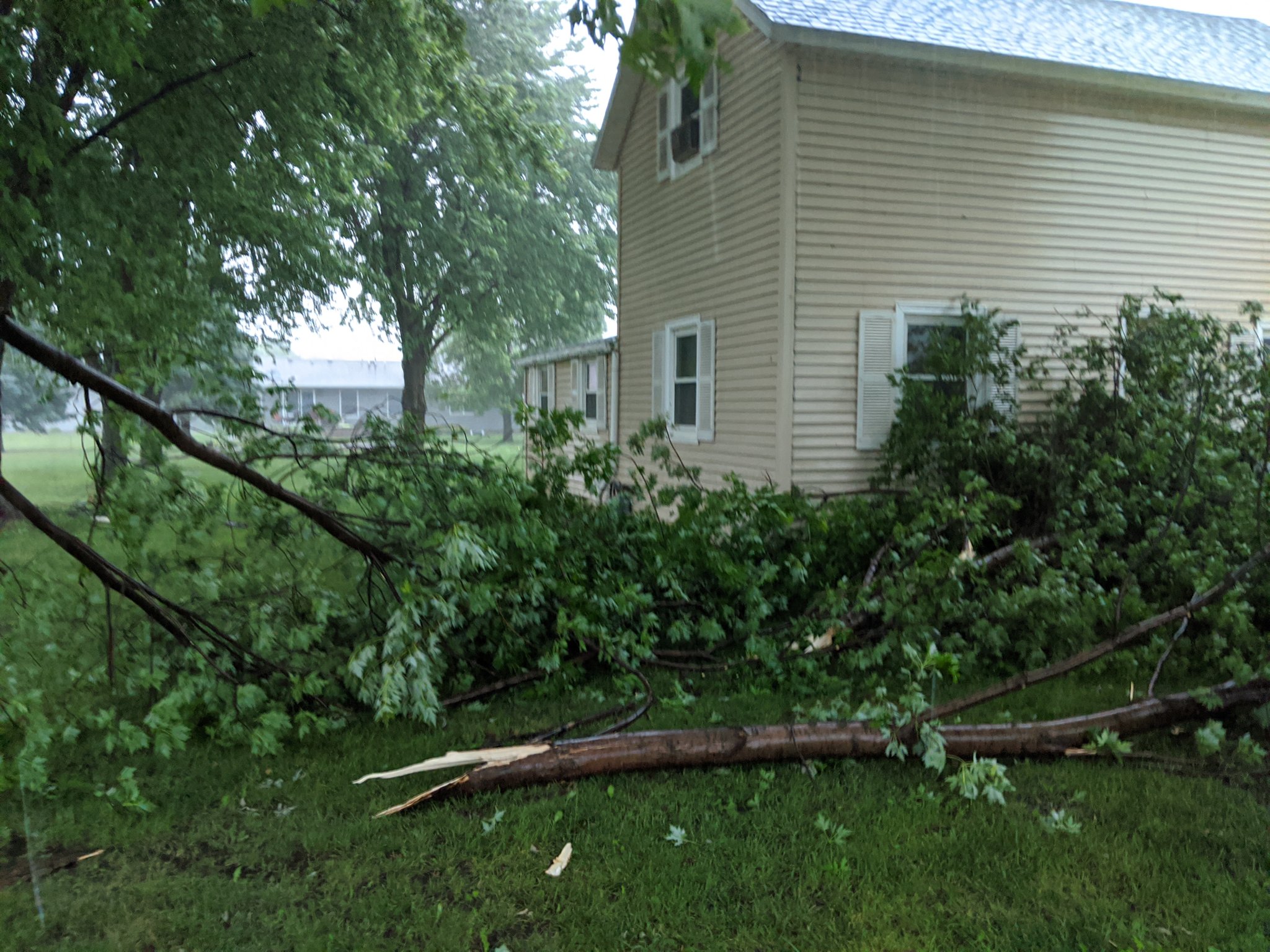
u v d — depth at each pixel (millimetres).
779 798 3734
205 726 4648
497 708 4953
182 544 4867
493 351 16109
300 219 12211
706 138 9211
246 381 5285
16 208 8305
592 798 3689
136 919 2840
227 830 3500
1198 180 9297
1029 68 8156
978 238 8594
